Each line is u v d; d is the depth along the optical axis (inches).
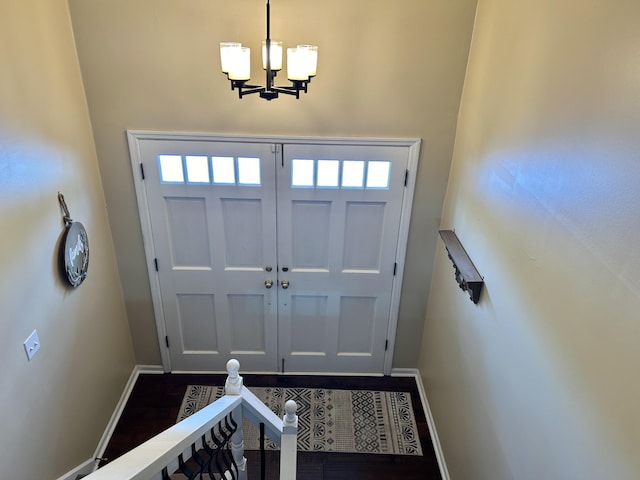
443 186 111.1
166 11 91.4
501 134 77.8
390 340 132.2
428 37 95.0
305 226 116.0
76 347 95.4
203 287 123.3
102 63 95.7
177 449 55.6
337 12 92.6
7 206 69.7
